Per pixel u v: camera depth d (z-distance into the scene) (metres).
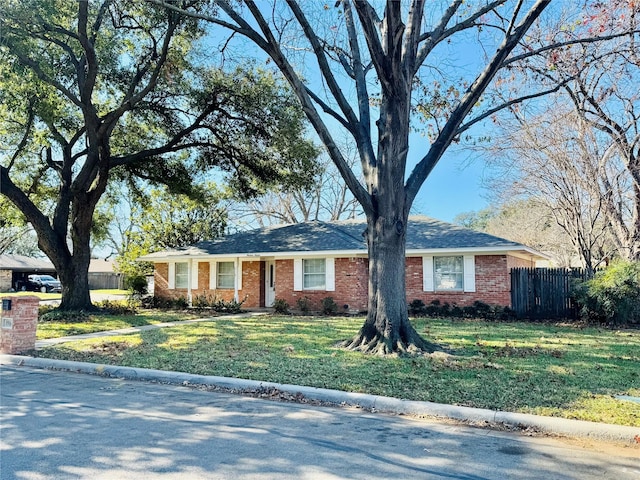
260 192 20.44
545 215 21.59
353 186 9.53
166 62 16.02
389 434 4.92
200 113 17.66
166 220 26.31
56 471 3.84
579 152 16.91
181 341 10.91
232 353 9.24
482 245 16.94
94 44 15.50
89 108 15.52
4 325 9.66
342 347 9.83
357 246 18.61
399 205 9.54
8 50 13.09
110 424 5.14
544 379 6.98
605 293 14.74
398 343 9.23
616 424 4.97
